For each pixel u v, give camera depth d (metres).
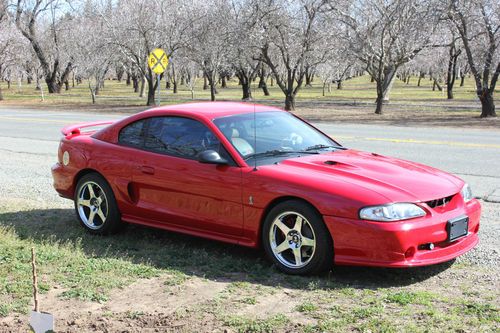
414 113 29.69
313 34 31.84
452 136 17.42
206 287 4.79
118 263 5.30
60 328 3.96
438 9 26.14
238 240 5.50
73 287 4.70
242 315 4.17
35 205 8.08
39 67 62.38
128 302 4.45
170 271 5.14
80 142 6.71
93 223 6.58
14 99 47.34
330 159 5.59
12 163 12.11
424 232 4.80
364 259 4.77
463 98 49.91
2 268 5.08
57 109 34.34
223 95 53.84
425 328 3.87
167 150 5.98
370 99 48.12
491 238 6.29
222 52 36.88
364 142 15.63
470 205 5.39
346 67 52.31
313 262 4.98
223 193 5.47
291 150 5.84
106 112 31.52
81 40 44.41
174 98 46.88
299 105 38.34
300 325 3.96
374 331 3.81
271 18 31.69
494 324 3.95
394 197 4.80
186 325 4.00
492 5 25.25
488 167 11.28
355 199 4.79
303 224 5.05
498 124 22.39
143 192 6.10
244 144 5.67
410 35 28.53
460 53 48.38
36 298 3.86
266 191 5.20
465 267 5.35
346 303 4.41
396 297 4.49
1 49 49.91
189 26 36.78
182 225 5.87
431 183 5.16
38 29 64.56
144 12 37.03
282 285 4.87
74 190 6.77
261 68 55.00
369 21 30.39
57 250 5.64
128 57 38.34
